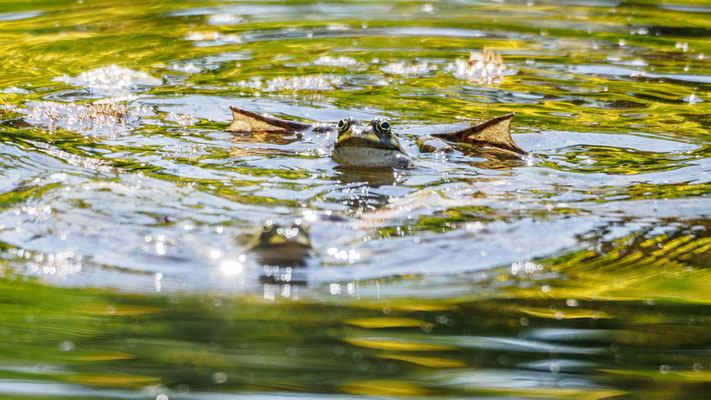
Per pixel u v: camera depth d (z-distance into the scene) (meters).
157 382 4.84
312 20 20.00
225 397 4.69
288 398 4.61
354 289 6.29
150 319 5.75
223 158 9.72
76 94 13.07
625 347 5.31
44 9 20.69
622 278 6.48
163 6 21.38
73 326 5.63
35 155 9.55
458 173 9.32
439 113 12.27
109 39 17.56
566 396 4.67
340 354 5.25
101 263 6.71
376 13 20.91
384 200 8.28
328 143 10.62
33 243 7.08
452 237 7.26
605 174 9.29
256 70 15.10
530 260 6.82
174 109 12.25
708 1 22.00
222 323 5.70
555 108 12.66
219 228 7.38
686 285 6.32
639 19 19.94
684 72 15.05
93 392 4.76
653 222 7.68
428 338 5.46
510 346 5.34
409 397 4.70
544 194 8.52
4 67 14.88
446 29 18.97
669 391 4.71
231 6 21.53
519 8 21.50
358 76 14.79
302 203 8.09
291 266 6.68
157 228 7.37
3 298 6.07
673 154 10.15
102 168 9.09
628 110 12.53
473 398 4.67
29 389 4.75
